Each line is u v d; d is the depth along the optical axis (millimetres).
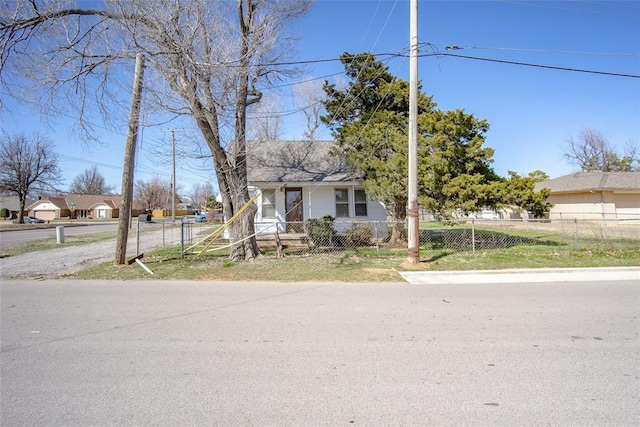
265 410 2887
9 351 4137
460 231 21391
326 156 17516
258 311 5770
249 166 16469
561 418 2758
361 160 13547
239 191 11219
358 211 16594
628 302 6207
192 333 4723
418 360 3836
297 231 16078
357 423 2705
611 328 4840
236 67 10102
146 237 22000
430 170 11148
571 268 9312
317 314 5582
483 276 8703
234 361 3836
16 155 49188
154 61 9617
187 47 9359
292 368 3656
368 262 10555
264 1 10914
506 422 2709
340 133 15992
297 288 7508
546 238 16766
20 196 49812
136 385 3314
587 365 3697
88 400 3057
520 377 3439
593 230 21859
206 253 12766
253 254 11273
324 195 16266
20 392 3199
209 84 9984
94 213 76938
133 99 10070
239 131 11102
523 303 6180
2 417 2801
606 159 45250
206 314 5609
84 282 8227
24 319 5359
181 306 6090
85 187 100438
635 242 14250
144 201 85875
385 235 16484
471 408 2906
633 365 3691
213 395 3131
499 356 3936
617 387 3240
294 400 3039
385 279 8383
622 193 26125
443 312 5656
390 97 15664
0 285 7926
